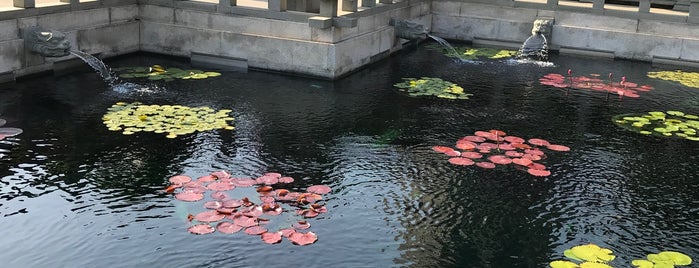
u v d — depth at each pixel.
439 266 6.57
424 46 16.33
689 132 10.68
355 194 8.00
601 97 12.41
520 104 11.78
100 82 11.97
